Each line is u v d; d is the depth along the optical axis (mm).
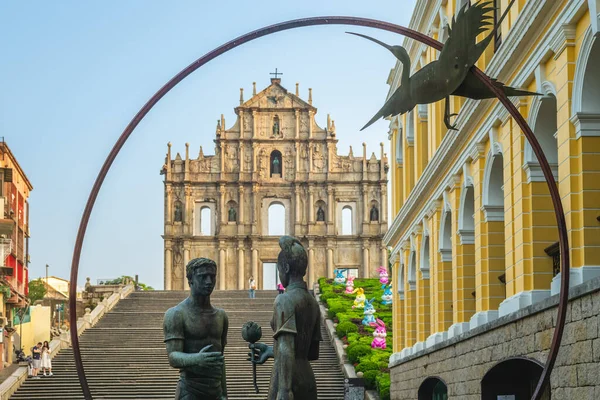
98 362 48125
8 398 40875
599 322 17109
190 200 88688
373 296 69312
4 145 65375
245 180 89000
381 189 89500
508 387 21797
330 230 88750
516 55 22875
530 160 22906
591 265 19094
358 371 43500
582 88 19141
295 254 11867
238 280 87438
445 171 32906
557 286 20500
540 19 20875
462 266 30859
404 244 42781
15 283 67562
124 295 71438
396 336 44688
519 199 23422
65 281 124875
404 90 12086
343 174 89688
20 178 74000
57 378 44531
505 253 25312
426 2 34938
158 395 42719
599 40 18328
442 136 34562
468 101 27672
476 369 26531
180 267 87812
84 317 57250
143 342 53500
